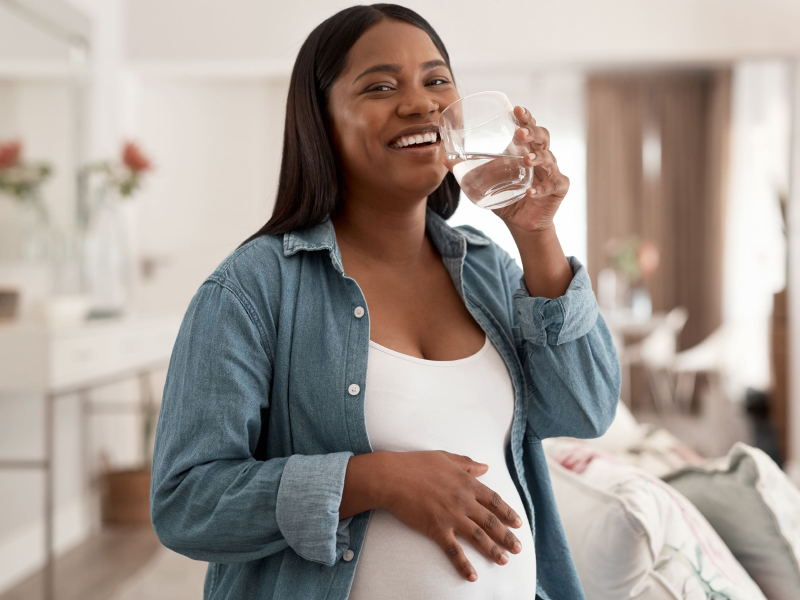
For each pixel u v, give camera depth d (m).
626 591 1.02
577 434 0.97
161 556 3.09
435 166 0.86
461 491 0.80
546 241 0.89
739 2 4.52
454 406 0.88
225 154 5.79
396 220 0.92
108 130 4.14
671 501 1.09
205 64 4.53
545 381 0.94
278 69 4.66
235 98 5.77
